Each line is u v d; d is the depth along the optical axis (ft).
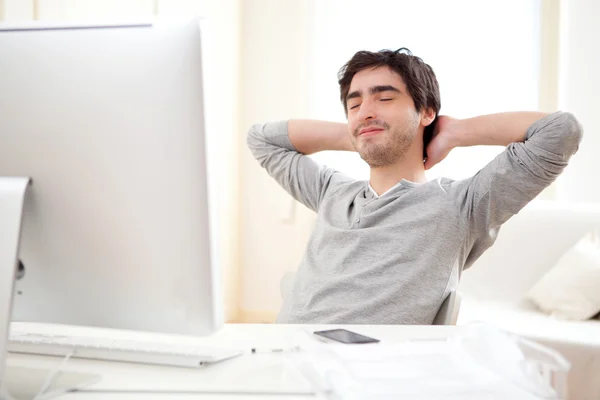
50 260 2.59
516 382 2.40
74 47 2.45
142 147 2.41
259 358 2.86
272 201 14.08
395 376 2.43
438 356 2.64
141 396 2.33
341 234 5.38
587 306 8.32
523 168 4.97
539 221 9.41
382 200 5.39
